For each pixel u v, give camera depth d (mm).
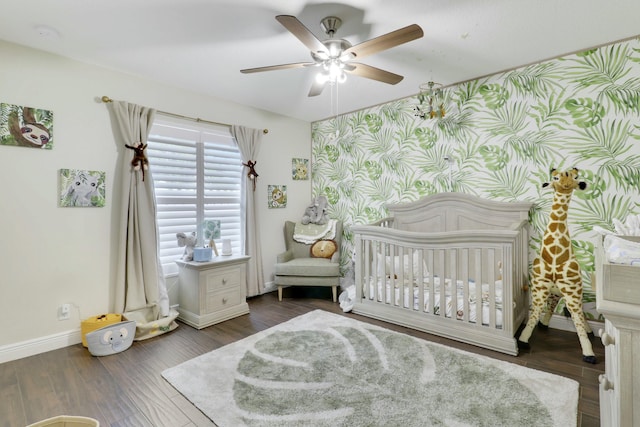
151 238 2975
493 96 3127
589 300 2693
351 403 1789
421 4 1985
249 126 3988
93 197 2742
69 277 2631
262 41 2414
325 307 3555
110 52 2562
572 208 2748
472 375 2064
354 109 4219
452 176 3432
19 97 2395
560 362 2238
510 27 2271
